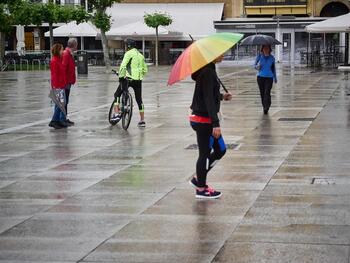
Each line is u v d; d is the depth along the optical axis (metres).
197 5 67.44
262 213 8.52
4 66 54.25
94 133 16.58
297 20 60.22
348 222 8.01
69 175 11.30
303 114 19.72
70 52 17.86
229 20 63.91
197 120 9.31
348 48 50.41
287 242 7.26
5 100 26.77
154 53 64.06
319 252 6.90
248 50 60.66
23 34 71.88
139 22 60.56
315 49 58.62
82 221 8.35
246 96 26.75
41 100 26.72
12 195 9.89
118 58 65.75
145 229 7.93
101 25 49.66
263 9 67.25
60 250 7.21
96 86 34.84
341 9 67.06
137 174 11.27
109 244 7.38
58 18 54.91
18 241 7.56
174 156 13.01
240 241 7.34
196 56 8.91
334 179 10.51
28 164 12.41
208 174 11.02
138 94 17.48
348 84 32.22
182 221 8.25
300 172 11.11
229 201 9.20
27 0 60.91
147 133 16.42
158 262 6.75
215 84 9.24
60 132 16.89
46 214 8.74
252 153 13.03
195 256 6.89
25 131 17.19
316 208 8.70
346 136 15.05
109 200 9.44
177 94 28.92
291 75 40.66
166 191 9.95
